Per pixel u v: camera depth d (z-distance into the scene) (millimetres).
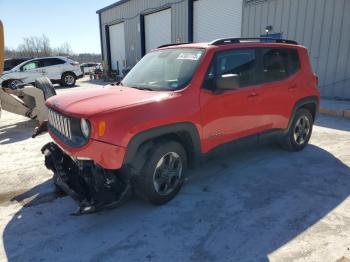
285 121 4672
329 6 9359
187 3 15352
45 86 6512
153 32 18781
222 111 3699
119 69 23234
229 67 3809
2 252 2717
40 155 5219
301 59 4875
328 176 4152
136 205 3455
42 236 2939
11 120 8086
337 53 9406
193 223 3100
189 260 2580
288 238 2830
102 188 2998
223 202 3494
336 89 9641
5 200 3648
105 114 2836
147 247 2756
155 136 3115
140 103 3066
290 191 3736
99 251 2717
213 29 14250
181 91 3371
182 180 3562
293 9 10328
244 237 2861
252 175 4211
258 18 11625
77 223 3148
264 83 4242
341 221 3088
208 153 3688
